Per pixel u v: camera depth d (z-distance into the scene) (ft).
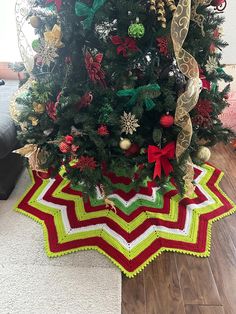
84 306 3.67
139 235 4.57
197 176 5.89
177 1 3.67
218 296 3.87
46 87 4.07
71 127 4.07
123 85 3.81
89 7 3.49
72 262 4.21
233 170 6.29
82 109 4.10
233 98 6.51
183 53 3.42
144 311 3.67
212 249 4.50
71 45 3.83
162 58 3.92
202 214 5.03
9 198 5.33
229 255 4.42
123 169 4.43
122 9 3.42
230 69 6.97
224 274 4.15
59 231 4.64
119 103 3.99
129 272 4.09
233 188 5.75
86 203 5.07
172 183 5.42
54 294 3.81
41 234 4.64
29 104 4.31
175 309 3.71
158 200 5.16
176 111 3.75
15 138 5.04
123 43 3.57
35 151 4.37
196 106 4.06
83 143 4.04
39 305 3.68
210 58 4.03
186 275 4.12
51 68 4.24
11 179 5.43
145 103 3.83
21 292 3.82
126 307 3.71
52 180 5.59
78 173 4.28
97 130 3.93
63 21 3.71
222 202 5.32
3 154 4.71
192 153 4.33
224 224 4.93
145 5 3.56
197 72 3.47
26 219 4.90
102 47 3.83
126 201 5.08
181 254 4.41
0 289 3.84
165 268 4.19
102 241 4.47
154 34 3.64
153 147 3.89
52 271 4.09
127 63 3.80
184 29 3.28
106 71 3.85
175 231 4.69
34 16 3.94
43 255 4.30
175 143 4.05
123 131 3.94
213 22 4.01
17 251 4.35
